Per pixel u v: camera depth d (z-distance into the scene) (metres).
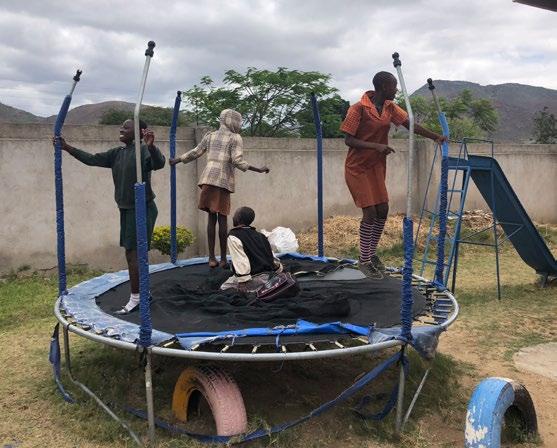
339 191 11.08
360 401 3.98
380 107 4.56
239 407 3.36
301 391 4.18
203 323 3.71
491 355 5.18
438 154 12.15
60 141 4.33
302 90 17.89
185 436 3.37
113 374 4.43
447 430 3.66
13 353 5.11
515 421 3.56
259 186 9.99
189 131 9.15
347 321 3.83
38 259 8.07
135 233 4.04
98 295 4.72
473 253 10.81
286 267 5.29
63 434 3.54
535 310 6.79
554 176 14.22
